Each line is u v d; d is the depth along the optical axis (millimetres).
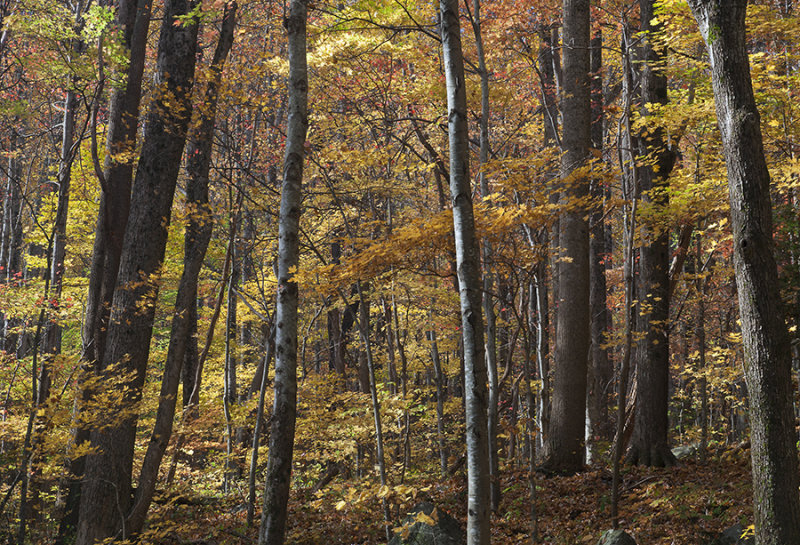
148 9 12492
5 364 13242
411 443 17250
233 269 12531
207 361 16891
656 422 10859
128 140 11922
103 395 8586
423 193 12250
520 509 9125
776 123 8812
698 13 5074
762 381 4602
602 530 7828
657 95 11062
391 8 7945
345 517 9961
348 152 9914
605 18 14281
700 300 11906
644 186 10812
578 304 11016
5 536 10406
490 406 8641
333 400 11516
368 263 6324
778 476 4496
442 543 7344
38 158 21719
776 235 8859
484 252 8258
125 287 10305
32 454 8266
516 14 13344
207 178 11359
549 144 14617
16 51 16062
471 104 10297
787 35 8523
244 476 14078
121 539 9312
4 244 20812
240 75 10914
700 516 7406
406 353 17453
